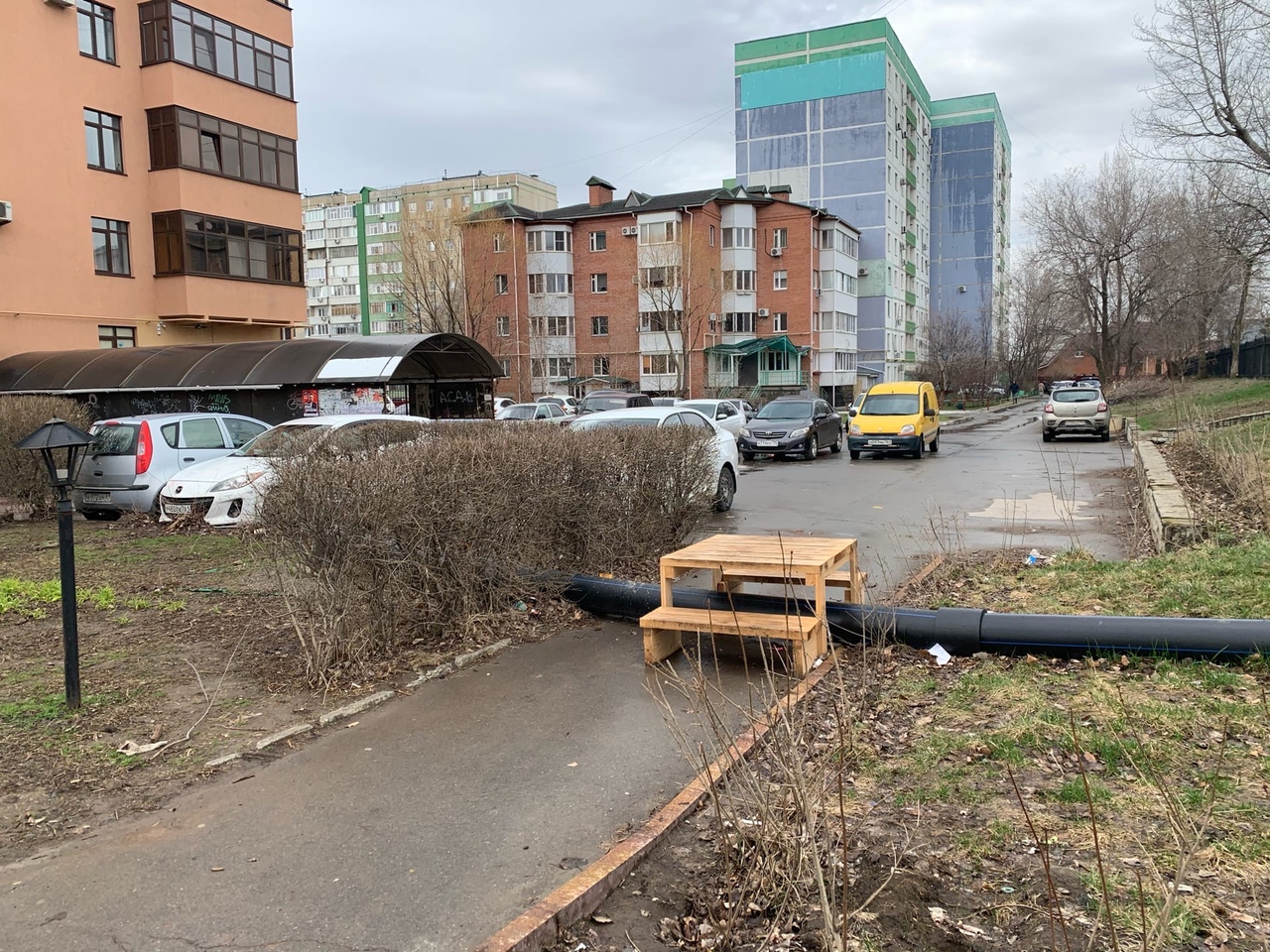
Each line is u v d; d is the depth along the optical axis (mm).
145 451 11922
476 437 6516
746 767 3443
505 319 54656
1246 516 8078
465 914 2898
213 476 11141
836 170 67062
